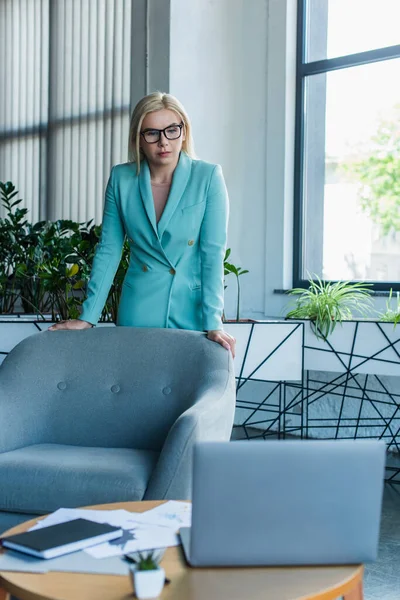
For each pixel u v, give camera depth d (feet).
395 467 13.94
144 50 16.98
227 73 17.33
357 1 15.84
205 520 4.88
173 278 9.11
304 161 16.75
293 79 16.72
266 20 16.94
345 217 16.12
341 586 4.75
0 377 8.95
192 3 16.65
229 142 17.42
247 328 12.59
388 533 10.50
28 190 21.90
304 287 16.58
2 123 22.65
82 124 20.47
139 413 8.70
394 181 15.35
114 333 9.18
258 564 4.96
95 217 20.16
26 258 15.89
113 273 9.53
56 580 4.76
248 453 4.86
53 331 9.38
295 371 12.90
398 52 15.21
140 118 8.88
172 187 8.96
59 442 8.89
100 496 7.08
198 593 4.58
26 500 7.29
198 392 8.22
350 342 13.39
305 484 4.90
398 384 15.01
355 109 15.96
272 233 16.85
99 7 19.90
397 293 14.80
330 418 15.83
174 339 8.91
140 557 4.54
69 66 20.76
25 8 21.97
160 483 6.96
